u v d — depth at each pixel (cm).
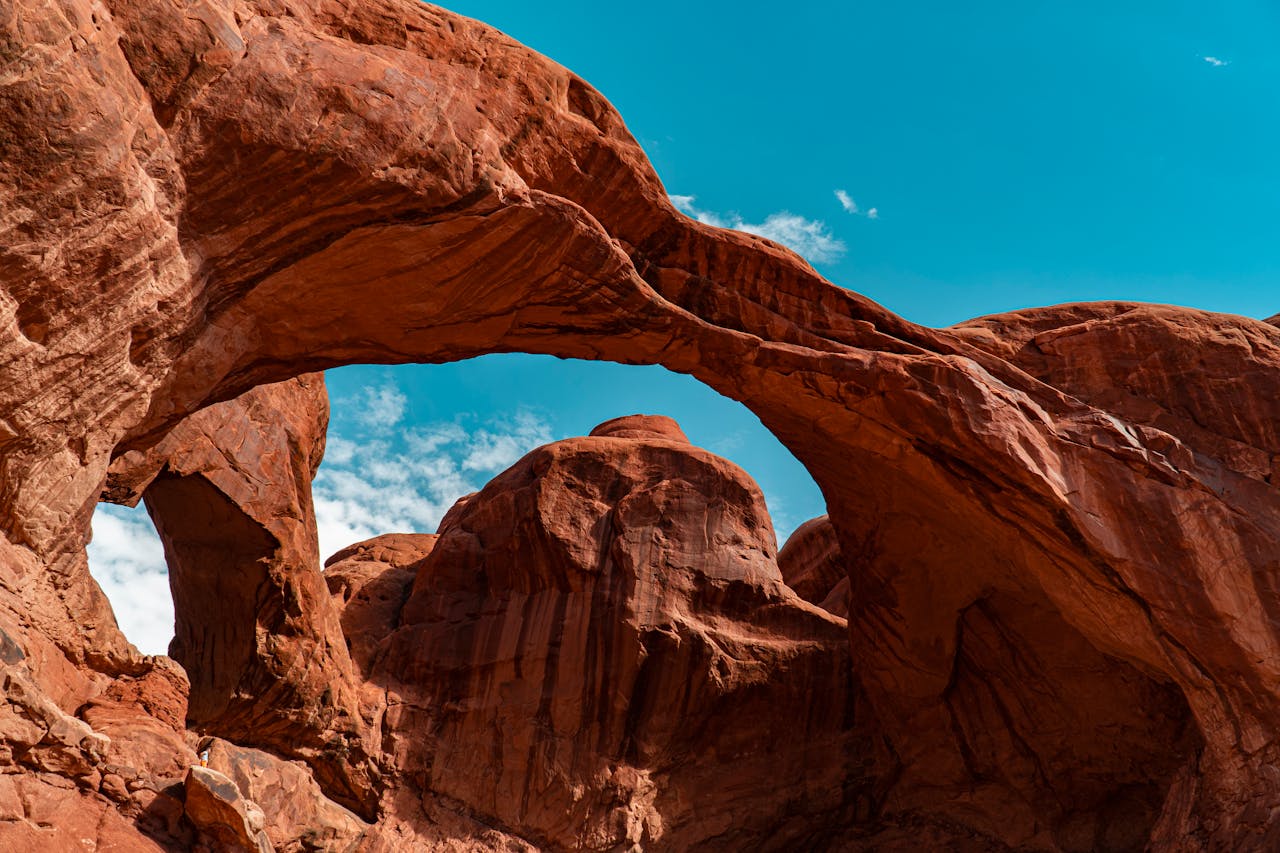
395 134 1230
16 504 1122
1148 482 1517
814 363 1545
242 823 1127
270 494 1692
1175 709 1762
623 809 1823
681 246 1539
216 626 1747
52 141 1020
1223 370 1617
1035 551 1575
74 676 1187
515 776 1853
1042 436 1538
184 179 1159
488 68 1355
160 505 1680
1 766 998
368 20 1295
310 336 1371
